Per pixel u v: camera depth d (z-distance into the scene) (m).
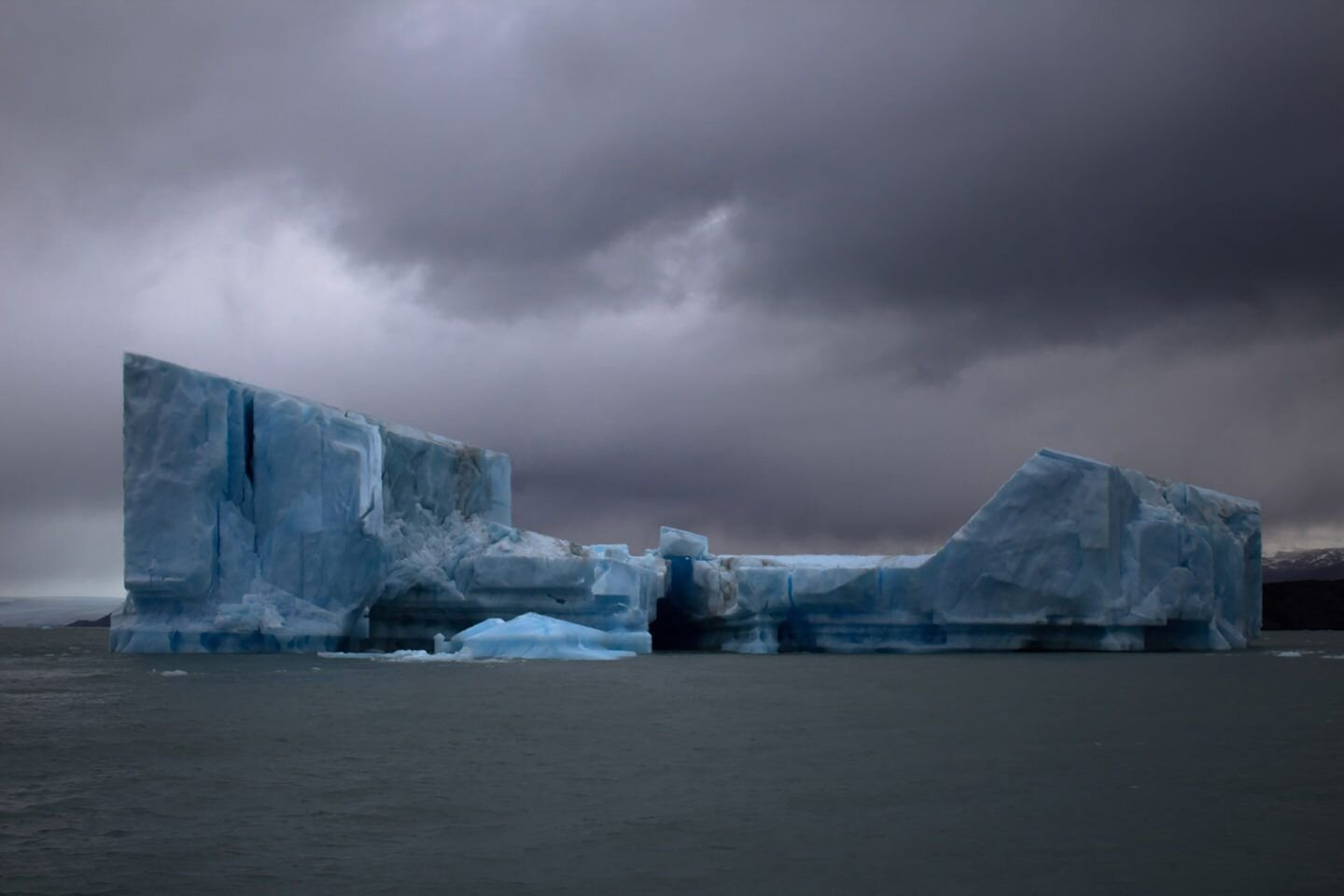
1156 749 19.08
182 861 11.86
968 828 13.34
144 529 37.50
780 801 14.73
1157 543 46.44
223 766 17.08
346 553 39.84
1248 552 58.56
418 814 13.91
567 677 32.22
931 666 37.91
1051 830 13.27
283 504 39.59
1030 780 16.17
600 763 17.48
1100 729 21.47
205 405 38.16
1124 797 15.05
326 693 27.06
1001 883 11.25
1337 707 25.38
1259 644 58.72
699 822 13.55
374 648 44.88
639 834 12.98
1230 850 12.41
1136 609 45.66
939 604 46.47
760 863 11.87
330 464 39.69
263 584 39.38
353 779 16.06
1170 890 11.05
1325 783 16.03
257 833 12.95
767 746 19.23
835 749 18.95
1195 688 29.95
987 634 46.91
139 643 38.94
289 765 17.16
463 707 24.25
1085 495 45.12
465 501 48.03
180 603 39.00
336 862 11.82
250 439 40.19
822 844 12.63
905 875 11.50
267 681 29.86
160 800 14.66
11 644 63.62
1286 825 13.51
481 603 44.00
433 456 46.09
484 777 16.31
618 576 44.22
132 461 37.72
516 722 21.95
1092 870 11.67
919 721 22.58
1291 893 10.96
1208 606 48.03
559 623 42.28
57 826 13.28
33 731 20.58
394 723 21.69
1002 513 45.88
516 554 44.31
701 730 21.06
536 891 10.91
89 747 18.81
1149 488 49.72
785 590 47.88
